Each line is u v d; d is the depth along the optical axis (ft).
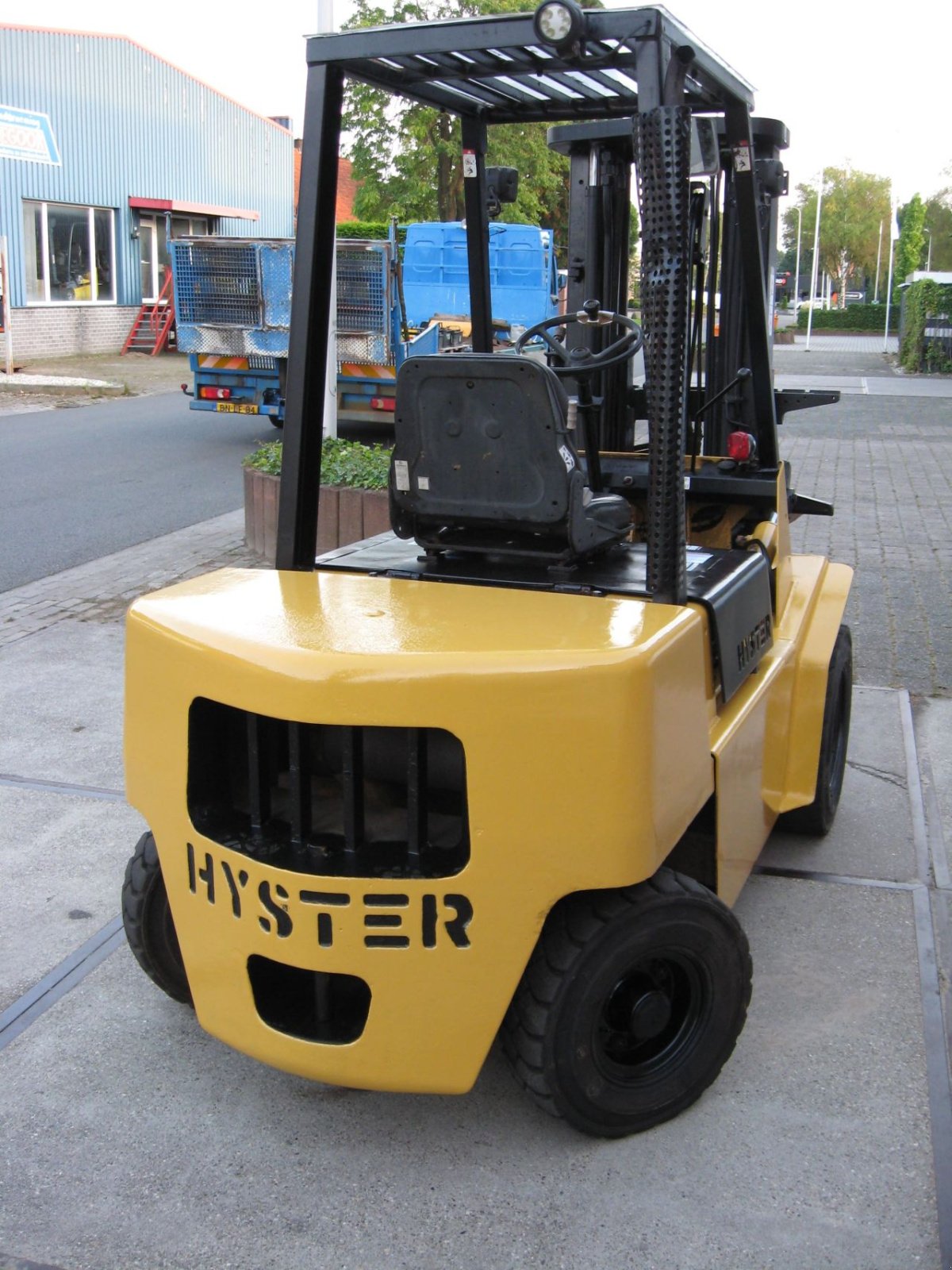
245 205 110.11
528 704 8.70
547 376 10.11
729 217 15.07
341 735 9.16
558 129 14.73
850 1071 10.96
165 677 9.77
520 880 8.95
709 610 10.52
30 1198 9.52
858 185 263.08
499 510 10.59
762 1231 9.09
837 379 96.53
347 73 10.93
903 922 13.57
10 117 82.23
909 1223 9.16
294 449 11.44
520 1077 9.68
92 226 91.66
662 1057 10.18
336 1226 9.21
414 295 59.88
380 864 9.22
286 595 10.65
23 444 49.96
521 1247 8.98
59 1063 11.19
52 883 14.53
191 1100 10.68
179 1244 9.07
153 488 40.57
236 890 9.53
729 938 10.18
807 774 14.16
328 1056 9.50
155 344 94.43
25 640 24.12
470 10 86.22
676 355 9.72
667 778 9.32
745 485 13.76
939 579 29.04
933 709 20.36
